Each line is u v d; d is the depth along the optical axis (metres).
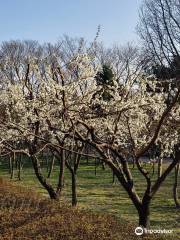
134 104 10.44
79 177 29.69
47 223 9.97
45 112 10.59
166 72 20.25
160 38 24.22
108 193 21.75
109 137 11.59
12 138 12.34
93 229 9.30
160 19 23.84
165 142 12.25
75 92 10.73
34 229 9.54
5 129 11.62
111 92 11.23
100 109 10.98
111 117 11.41
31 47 48.28
